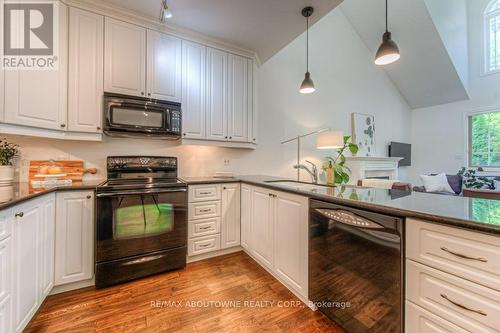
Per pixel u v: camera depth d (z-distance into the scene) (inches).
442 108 237.6
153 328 57.7
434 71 208.7
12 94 62.5
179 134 98.0
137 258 79.7
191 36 99.9
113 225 75.8
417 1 169.5
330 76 174.7
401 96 242.8
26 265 53.6
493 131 211.9
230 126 111.9
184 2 79.9
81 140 86.7
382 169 203.9
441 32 183.6
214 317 61.8
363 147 199.0
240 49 113.0
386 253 44.9
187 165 113.1
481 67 213.6
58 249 69.5
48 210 64.8
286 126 149.0
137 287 75.9
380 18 186.1
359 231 50.3
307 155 158.9
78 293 71.8
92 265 75.1
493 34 208.2
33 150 82.3
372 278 47.6
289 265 72.0
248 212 97.0
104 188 74.5
